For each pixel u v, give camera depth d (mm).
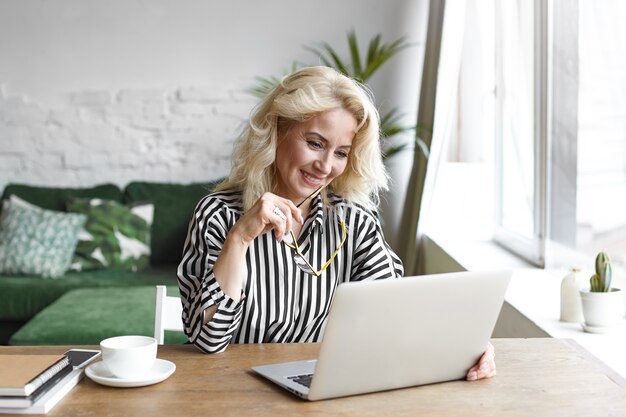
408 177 5250
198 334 1739
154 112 5270
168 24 5234
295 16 5250
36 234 4672
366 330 1443
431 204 4520
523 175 3641
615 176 2545
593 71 2705
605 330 2295
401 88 5254
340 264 2004
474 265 3473
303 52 5266
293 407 1426
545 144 3240
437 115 4121
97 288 4324
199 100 5270
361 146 1926
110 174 5289
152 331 3426
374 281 1424
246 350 1783
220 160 5301
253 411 1402
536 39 3244
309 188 1889
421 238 4496
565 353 1787
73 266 4715
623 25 2420
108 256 4750
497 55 3943
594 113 2719
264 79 5172
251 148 1903
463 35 4250
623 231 2496
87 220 4816
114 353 1521
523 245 3635
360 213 2033
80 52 5238
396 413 1408
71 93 5250
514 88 3695
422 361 1540
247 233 1727
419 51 5238
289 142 1868
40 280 4465
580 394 1519
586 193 2842
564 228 3133
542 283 3029
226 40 5254
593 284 2326
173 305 2137
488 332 1600
